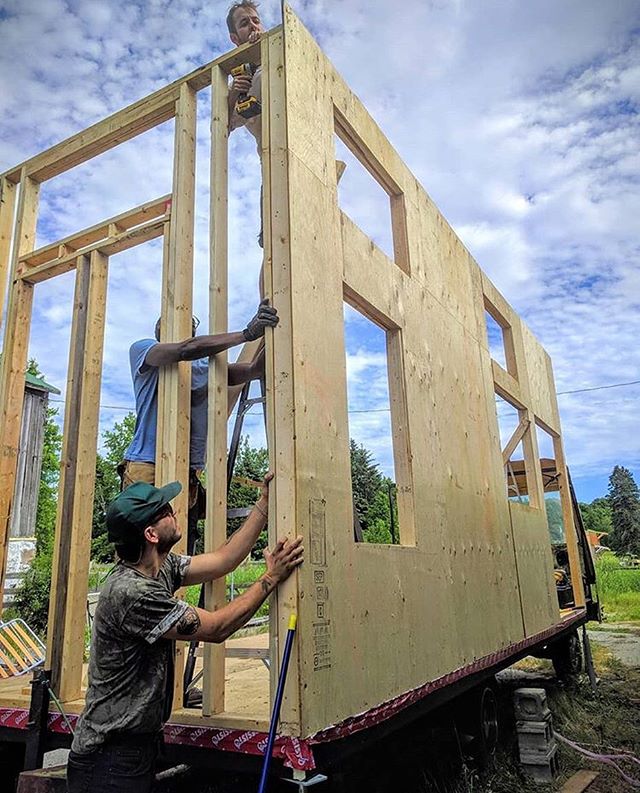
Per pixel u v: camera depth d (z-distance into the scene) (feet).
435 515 12.25
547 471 26.40
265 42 9.64
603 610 46.93
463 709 13.32
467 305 16.90
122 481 9.70
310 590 7.59
